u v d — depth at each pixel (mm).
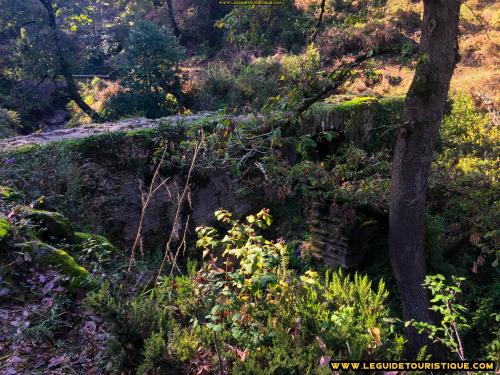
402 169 5590
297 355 3115
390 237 5926
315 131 9391
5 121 19625
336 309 4008
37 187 7188
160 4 31422
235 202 9523
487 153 10305
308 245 8719
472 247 8180
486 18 18094
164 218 8852
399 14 18469
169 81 20812
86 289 4258
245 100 18656
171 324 3434
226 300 3549
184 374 3057
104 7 39719
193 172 8914
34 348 3627
